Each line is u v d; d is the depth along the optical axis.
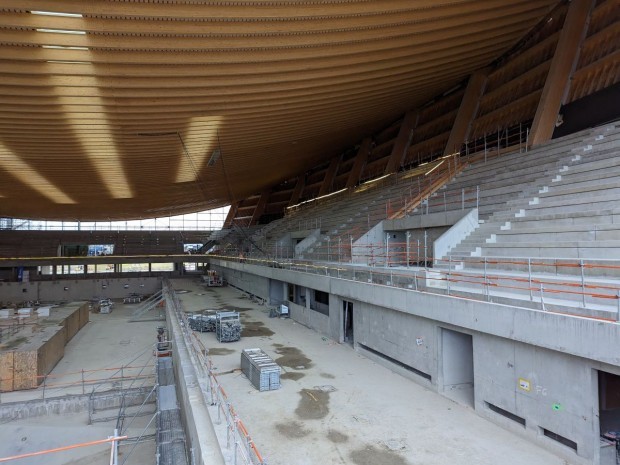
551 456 8.14
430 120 31.00
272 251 37.16
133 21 11.63
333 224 30.20
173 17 11.48
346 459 8.10
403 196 24.70
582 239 11.61
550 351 8.36
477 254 14.09
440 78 21.69
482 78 25.52
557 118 19.25
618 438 8.03
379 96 21.12
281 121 21.62
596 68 18.05
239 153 28.05
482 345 10.04
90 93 14.99
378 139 37.75
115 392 18.27
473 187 19.45
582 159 15.16
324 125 24.80
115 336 30.58
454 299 10.66
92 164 25.88
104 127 18.58
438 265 14.84
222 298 33.47
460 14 14.56
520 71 23.28
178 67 14.16
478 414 10.13
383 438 8.95
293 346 17.12
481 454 8.24
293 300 25.94
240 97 17.09
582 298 8.67
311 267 21.41
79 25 11.38
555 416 8.23
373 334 14.98
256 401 11.05
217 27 12.28
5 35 11.44
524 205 15.20
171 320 23.67
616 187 12.41
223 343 17.73
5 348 20.52
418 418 9.96
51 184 32.09
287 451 8.41
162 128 19.61
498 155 21.84
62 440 15.34
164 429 12.32
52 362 22.83
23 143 20.09
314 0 11.78
